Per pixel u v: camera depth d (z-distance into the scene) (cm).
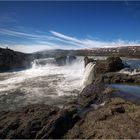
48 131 926
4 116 1092
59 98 2347
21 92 2702
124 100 1386
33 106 1197
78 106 1321
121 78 2358
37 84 3228
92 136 888
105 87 1836
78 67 5047
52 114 1051
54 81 3456
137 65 3544
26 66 6225
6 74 4634
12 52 6569
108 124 975
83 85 3064
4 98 2411
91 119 1052
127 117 1048
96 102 1404
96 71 3023
